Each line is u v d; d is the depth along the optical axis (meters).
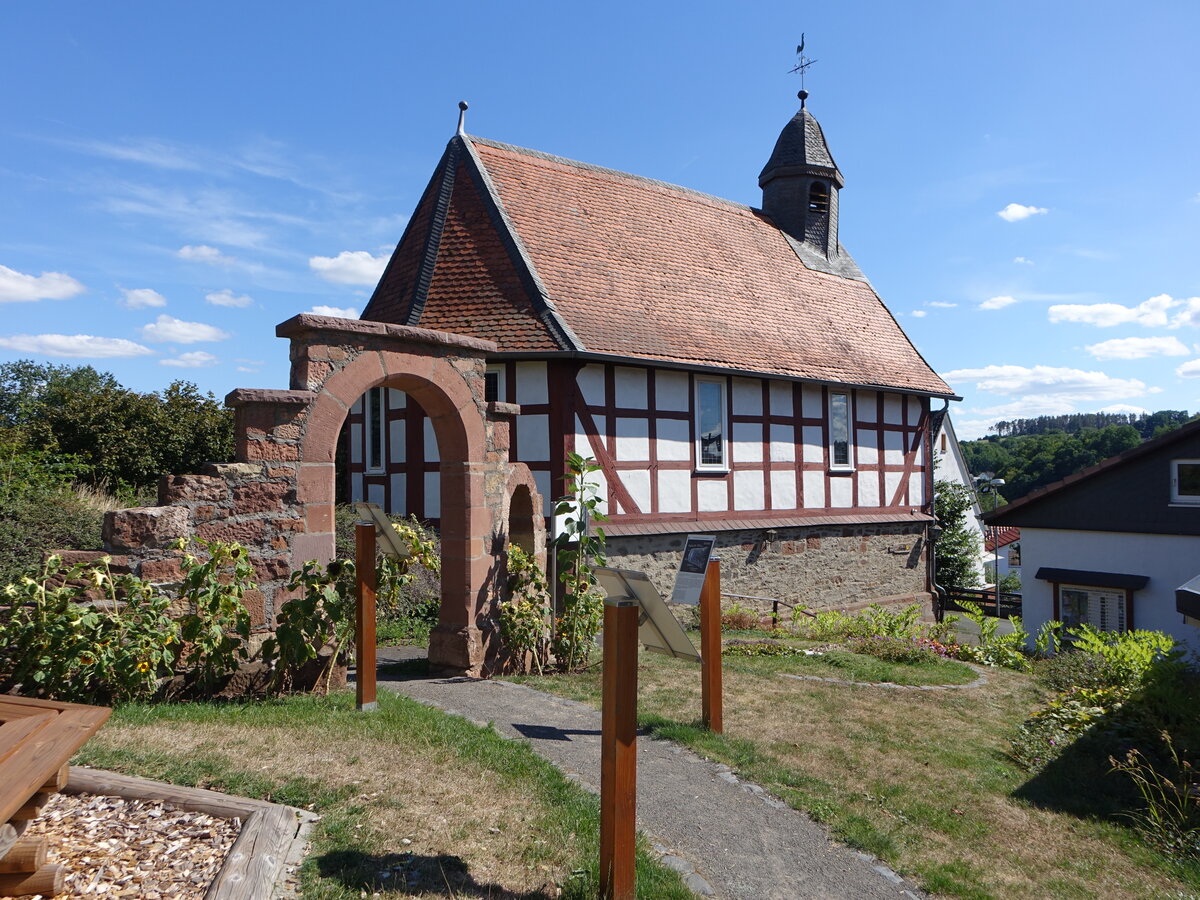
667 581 14.48
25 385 48.56
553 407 13.28
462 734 5.87
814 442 17.34
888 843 5.09
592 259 15.62
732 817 5.26
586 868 4.06
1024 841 5.50
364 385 7.11
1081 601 17.45
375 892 3.56
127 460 18.00
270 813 4.01
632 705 3.95
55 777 3.14
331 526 6.80
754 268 19.02
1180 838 5.69
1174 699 7.79
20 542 8.64
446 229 15.22
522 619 8.60
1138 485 16.62
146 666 5.55
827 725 7.55
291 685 6.62
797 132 21.77
